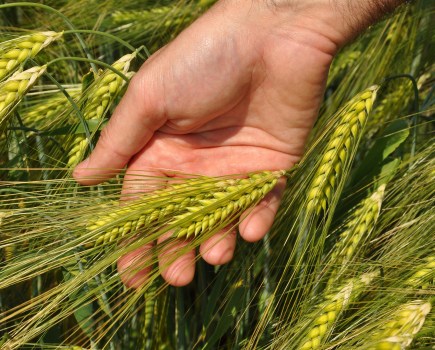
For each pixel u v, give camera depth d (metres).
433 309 0.49
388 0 0.56
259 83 0.56
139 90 0.54
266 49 0.55
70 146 0.58
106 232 0.50
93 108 0.56
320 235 0.56
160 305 0.59
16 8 0.76
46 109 0.62
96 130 0.56
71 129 0.56
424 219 0.56
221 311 0.61
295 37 0.55
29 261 0.49
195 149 0.58
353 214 0.57
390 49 0.73
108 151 0.55
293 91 0.56
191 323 0.61
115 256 0.49
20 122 0.57
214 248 0.54
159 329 0.59
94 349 0.53
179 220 0.50
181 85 0.54
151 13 0.78
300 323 0.51
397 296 0.51
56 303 0.49
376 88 0.55
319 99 0.57
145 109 0.55
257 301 0.60
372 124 0.69
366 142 0.68
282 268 0.58
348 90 0.73
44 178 0.56
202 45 0.54
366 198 0.57
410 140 0.65
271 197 0.55
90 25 0.77
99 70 0.57
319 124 0.69
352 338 0.50
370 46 0.74
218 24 0.55
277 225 0.58
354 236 0.56
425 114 0.70
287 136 0.58
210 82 0.55
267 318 0.56
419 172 0.59
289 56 0.55
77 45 0.74
